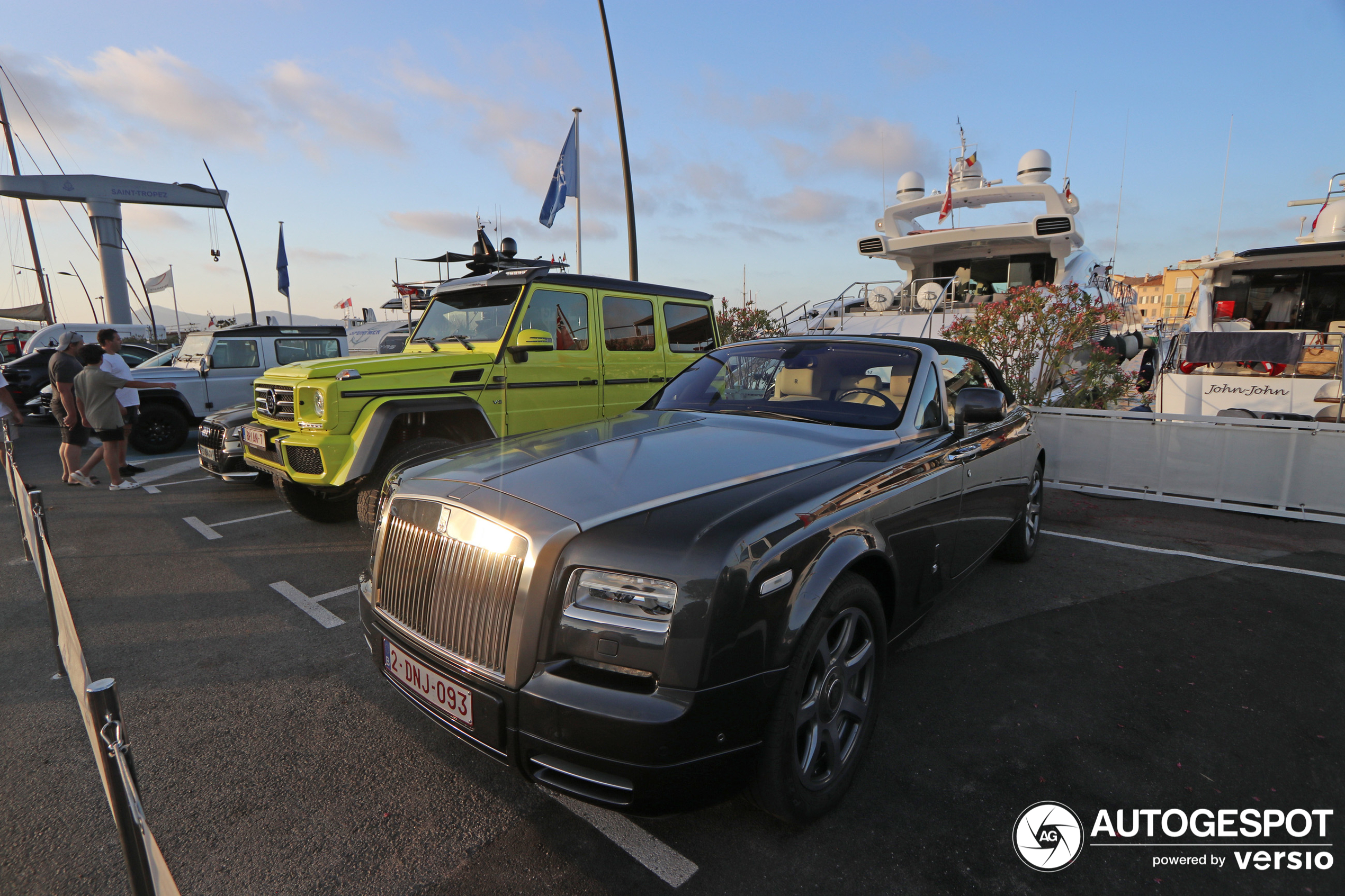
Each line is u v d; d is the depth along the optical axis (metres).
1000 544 4.24
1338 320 8.68
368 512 4.70
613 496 2.13
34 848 2.18
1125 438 6.87
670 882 2.02
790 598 2.01
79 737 2.79
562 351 5.66
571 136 11.52
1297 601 4.18
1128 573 4.68
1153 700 3.04
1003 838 2.21
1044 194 10.87
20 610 4.07
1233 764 2.60
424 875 2.05
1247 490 6.30
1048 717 2.90
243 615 4.00
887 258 12.29
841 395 3.32
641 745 1.79
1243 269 9.12
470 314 5.63
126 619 3.93
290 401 4.80
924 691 3.11
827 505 2.25
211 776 2.51
